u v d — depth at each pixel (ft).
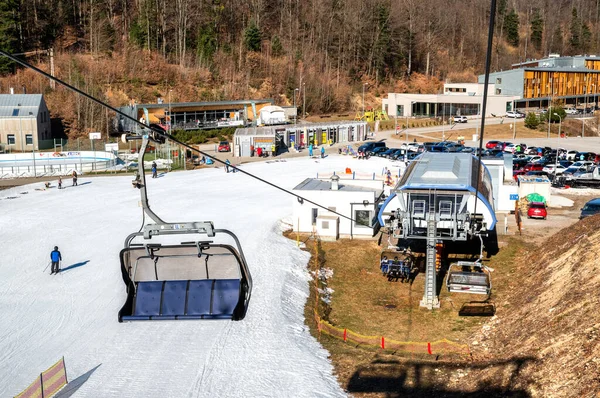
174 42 462.19
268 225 155.84
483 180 136.36
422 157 139.74
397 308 110.93
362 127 334.03
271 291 111.65
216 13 488.02
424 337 98.12
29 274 122.01
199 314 31.60
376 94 485.97
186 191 201.98
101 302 107.55
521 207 172.45
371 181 161.27
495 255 134.00
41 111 304.30
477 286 110.52
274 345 90.74
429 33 540.11
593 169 213.25
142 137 35.58
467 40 599.16
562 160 248.32
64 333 94.89
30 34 418.92
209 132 334.65
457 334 98.89
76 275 121.08
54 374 75.87
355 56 508.12
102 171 244.63
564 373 71.92
